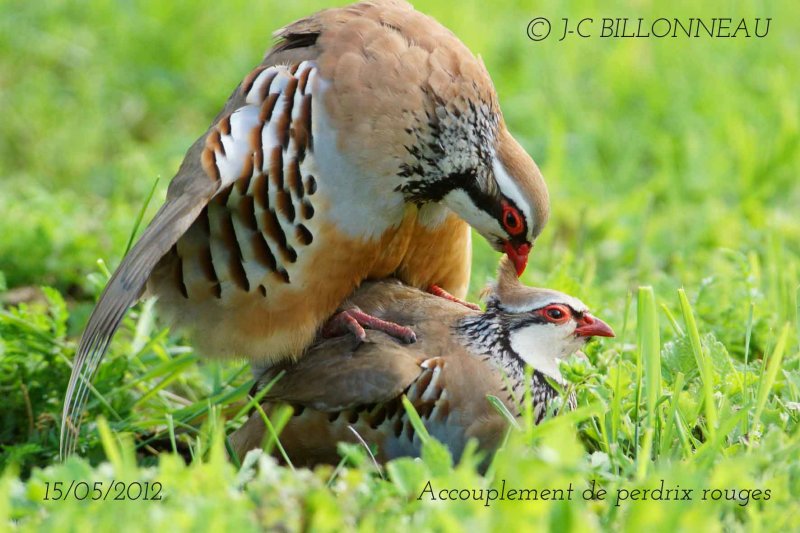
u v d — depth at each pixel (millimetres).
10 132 18188
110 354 12023
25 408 11445
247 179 10133
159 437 11203
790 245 15117
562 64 19641
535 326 10367
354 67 10406
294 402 10250
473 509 7457
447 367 10070
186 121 18922
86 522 7262
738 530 7863
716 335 11719
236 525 7160
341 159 10336
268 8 20953
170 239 9766
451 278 11836
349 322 10594
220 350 10867
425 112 10477
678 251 15055
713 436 8812
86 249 14227
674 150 17891
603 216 15969
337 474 9297
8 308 13656
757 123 18328
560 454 7508
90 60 19578
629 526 7375
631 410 9750
